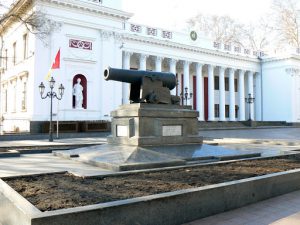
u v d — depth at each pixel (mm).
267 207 5398
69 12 27125
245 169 7258
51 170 6965
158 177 6180
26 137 22625
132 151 7965
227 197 5199
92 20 28359
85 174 6148
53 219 3551
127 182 5691
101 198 4594
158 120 8844
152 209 4281
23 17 27781
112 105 29219
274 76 47531
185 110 9531
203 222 4652
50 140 19281
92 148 9562
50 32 26094
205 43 41469
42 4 25766
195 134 9711
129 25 34438
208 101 43031
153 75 9289
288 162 8578
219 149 9562
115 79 8867
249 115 44219
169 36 37625
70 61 27188
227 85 47312
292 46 50281
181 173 6656
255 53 48375
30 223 3455
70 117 26781
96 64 28734
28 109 26828
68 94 26922
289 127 41781
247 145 16422
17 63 30641
